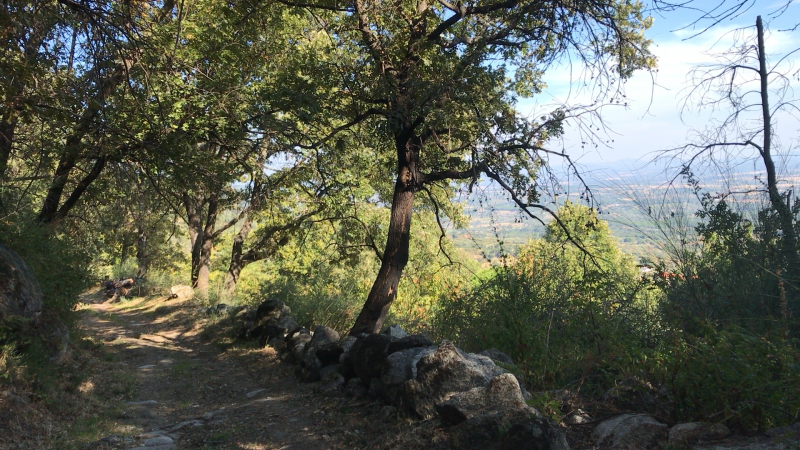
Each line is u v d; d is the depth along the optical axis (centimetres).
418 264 1764
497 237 906
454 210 1730
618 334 597
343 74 1076
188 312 1933
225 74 1266
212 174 1189
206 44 1321
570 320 655
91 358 1109
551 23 910
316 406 714
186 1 1291
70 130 1031
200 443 631
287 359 1040
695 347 475
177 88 1136
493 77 955
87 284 1152
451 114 973
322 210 2016
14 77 714
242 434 646
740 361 431
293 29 1463
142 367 1148
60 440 614
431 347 663
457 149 1029
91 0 738
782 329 489
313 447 573
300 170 1695
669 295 621
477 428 452
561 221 902
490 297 768
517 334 668
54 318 920
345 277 1895
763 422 425
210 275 3356
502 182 966
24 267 806
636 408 497
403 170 1070
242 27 1259
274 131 1108
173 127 1082
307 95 999
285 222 2142
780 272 572
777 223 605
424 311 1177
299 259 2552
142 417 774
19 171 1102
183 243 3869
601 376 570
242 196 1772
